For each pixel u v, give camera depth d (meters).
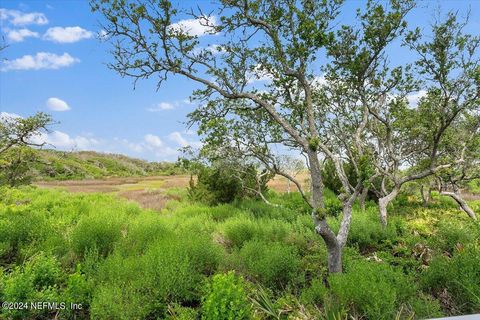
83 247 7.08
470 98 8.36
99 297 4.80
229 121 10.77
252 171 14.85
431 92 9.15
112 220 8.30
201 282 5.88
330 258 6.33
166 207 17.47
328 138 11.16
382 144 11.71
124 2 5.96
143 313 4.82
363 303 4.90
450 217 12.31
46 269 5.82
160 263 5.64
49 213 11.48
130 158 77.75
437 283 6.10
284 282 6.41
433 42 7.95
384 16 7.12
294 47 6.34
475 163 12.91
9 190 12.70
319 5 6.66
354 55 7.86
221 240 9.29
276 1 6.61
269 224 10.09
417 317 4.94
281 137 10.71
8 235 7.49
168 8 6.01
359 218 10.48
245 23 6.64
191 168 12.42
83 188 30.06
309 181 19.34
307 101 6.71
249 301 5.44
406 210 14.12
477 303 5.23
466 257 6.21
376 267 6.02
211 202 16.72
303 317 4.91
